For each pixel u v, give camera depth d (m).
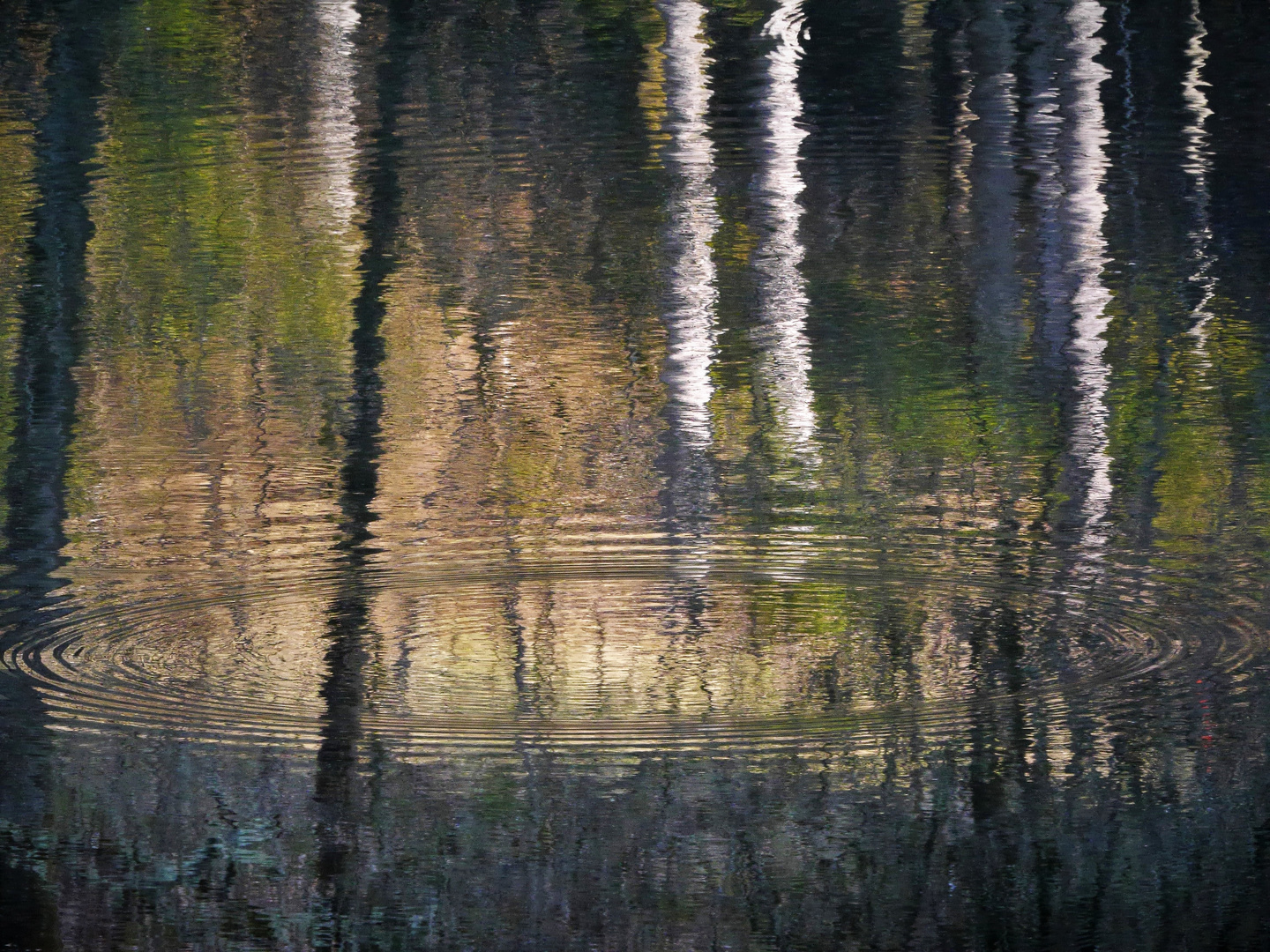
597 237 36.12
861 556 21.44
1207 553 21.34
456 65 41.12
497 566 21.25
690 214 37.22
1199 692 17.09
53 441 27.77
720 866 14.10
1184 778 15.38
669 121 39.81
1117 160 37.78
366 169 37.81
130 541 22.55
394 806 15.09
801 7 40.84
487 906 13.38
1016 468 25.39
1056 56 40.06
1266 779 15.30
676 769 15.72
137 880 14.08
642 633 18.89
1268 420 27.41
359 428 28.27
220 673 17.84
